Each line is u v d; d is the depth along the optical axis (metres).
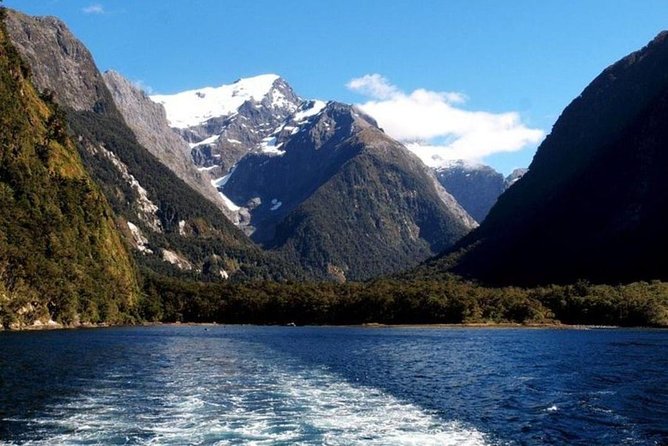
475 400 51.12
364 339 149.38
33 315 170.50
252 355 96.31
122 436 35.62
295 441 34.47
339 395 52.44
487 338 152.62
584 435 37.34
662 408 46.47
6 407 45.16
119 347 109.31
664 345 120.88
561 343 129.50
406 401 50.00
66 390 53.97
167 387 56.31
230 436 35.59
